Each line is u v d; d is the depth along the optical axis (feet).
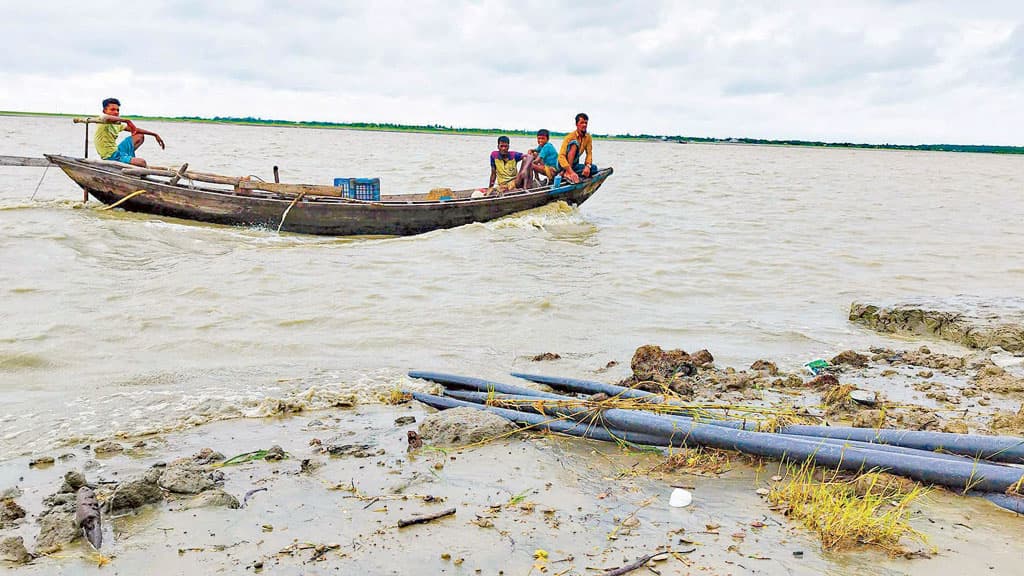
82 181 46.06
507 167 54.95
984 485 13.58
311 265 36.32
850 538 12.28
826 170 160.15
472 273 35.91
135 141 49.65
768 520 12.98
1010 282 36.70
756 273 38.29
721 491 14.17
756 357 24.29
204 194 44.60
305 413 18.71
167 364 22.20
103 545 12.09
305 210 45.06
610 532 12.56
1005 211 70.28
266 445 16.52
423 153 169.37
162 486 13.98
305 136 307.99
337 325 26.76
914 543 12.12
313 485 14.39
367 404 19.44
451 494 14.03
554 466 15.43
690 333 27.09
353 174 97.04
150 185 44.88
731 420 17.29
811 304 32.19
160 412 18.47
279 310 28.30
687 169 146.30
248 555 11.82
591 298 31.73
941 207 73.46
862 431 15.72
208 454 15.67
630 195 80.43
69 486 13.87
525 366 22.71
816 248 46.14
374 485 14.40
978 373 21.81
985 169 191.72
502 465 15.44
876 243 48.60
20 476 14.78
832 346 25.79
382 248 41.98
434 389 20.39
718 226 55.21
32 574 11.23
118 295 29.27
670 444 16.20
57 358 22.26
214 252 38.45
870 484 13.82
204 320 26.61
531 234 47.67
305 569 11.41
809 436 16.10
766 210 67.31
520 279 34.94
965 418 18.26
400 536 12.40
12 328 24.66
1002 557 11.72
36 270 32.37
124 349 23.36
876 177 133.69
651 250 44.19
